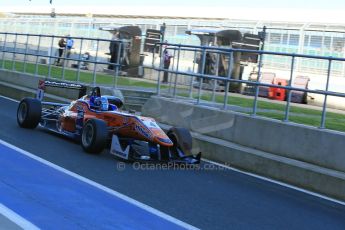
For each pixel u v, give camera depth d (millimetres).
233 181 8961
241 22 32344
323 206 7855
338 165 9164
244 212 6957
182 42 33906
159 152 9328
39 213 5828
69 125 11156
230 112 11516
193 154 10914
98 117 10336
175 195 7441
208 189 8109
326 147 9406
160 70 14078
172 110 13312
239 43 23156
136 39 26094
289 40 29391
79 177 7840
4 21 44469
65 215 5863
